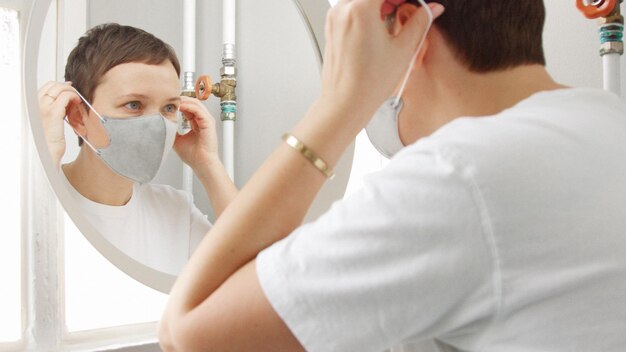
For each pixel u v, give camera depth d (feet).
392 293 1.57
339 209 1.71
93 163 3.11
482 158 1.58
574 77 4.02
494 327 1.60
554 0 4.09
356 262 1.61
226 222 1.95
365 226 1.61
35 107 2.92
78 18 3.04
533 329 1.57
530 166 1.59
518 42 1.98
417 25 1.99
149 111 3.29
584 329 1.56
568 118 1.76
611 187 1.64
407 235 1.57
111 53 3.15
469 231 1.54
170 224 3.42
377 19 1.96
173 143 3.43
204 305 1.83
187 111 3.49
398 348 2.14
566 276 1.55
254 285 1.76
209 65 3.60
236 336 1.77
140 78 3.25
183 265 3.48
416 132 2.27
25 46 2.87
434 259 1.55
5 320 3.00
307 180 1.96
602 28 3.43
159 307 3.54
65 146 3.02
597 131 1.74
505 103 1.99
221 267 1.92
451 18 2.00
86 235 3.10
